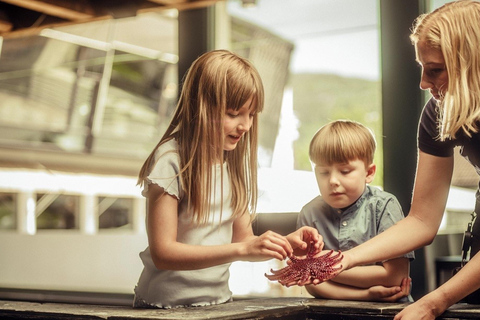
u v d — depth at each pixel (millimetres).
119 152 8750
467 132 1267
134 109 8672
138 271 5598
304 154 7930
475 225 1432
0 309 1333
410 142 2016
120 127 8719
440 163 1423
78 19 3469
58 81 7672
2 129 7762
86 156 8375
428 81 1344
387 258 1416
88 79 7844
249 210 1594
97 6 3307
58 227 8742
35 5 3502
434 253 2598
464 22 1287
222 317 1180
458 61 1280
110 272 5605
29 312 1298
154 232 1320
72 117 8203
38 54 6973
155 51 7461
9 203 8250
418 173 1446
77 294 3809
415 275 2070
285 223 2041
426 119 1430
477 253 1284
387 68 2059
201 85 1375
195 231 1393
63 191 8297
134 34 7055
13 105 7723
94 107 8164
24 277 5449
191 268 1289
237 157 1480
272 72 7578
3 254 5484
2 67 7059
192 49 2498
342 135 1568
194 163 1373
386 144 2055
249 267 2812
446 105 1295
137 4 3123
